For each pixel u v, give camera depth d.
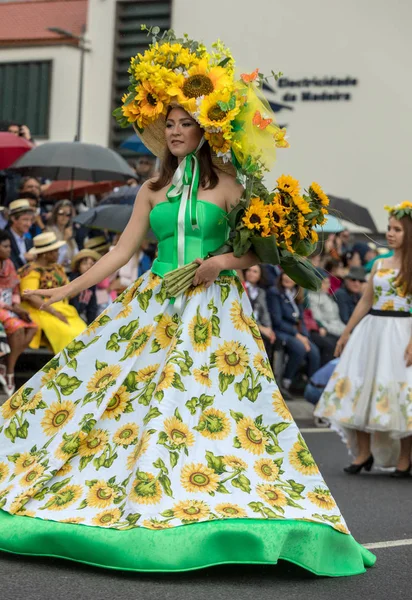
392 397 9.64
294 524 5.14
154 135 6.13
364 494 8.54
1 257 12.12
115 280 14.30
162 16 35.84
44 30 38.09
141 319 5.77
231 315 5.77
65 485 5.30
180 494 5.12
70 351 5.90
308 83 36.31
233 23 36.16
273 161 5.80
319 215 5.92
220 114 5.64
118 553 4.90
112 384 5.54
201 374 5.53
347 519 7.32
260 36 36.19
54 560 5.16
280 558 5.12
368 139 36.16
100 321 5.93
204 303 5.70
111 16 35.75
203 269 5.62
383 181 36.12
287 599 4.82
